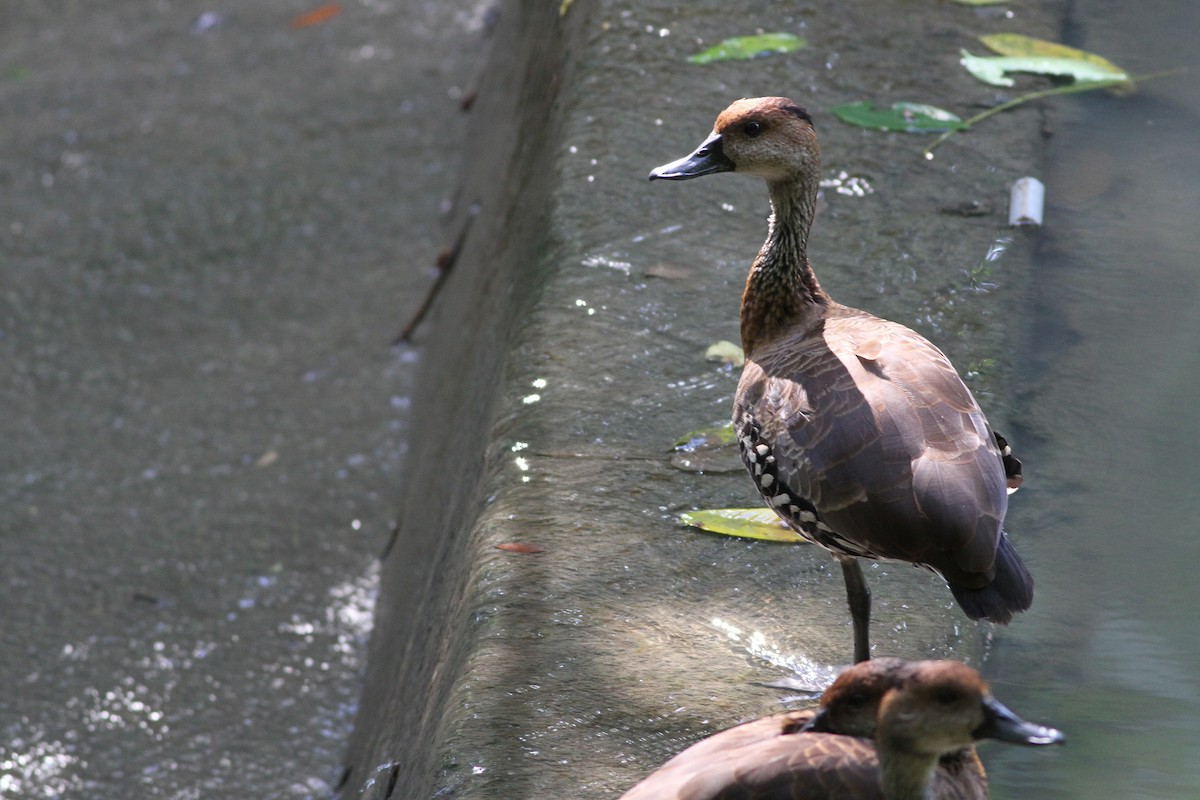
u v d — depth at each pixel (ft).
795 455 21.02
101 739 32.65
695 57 37.96
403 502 38.09
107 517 39.60
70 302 47.70
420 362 44.65
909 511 19.56
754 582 23.41
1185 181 33.94
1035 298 30.45
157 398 43.91
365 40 60.70
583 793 18.80
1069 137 35.94
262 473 41.19
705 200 33.78
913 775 15.49
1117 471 26.11
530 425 27.17
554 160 35.04
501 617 22.35
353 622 36.24
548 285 31.01
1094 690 21.61
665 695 20.79
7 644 35.24
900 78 37.58
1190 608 23.02
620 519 24.79
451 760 19.51
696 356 29.01
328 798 30.96
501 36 53.06
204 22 62.80
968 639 22.36
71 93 58.39
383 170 53.06
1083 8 41.65
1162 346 29.04
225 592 37.11
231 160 53.88
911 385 20.88
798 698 20.85
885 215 32.86
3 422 42.98
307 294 48.01
